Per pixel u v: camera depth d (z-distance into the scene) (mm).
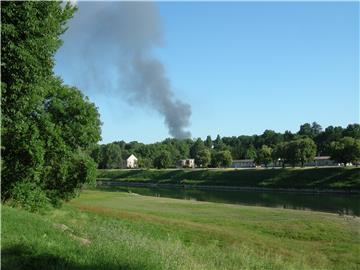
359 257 24797
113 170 178375
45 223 15289
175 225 31000
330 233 32625
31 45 18594
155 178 150750
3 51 17984
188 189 115375
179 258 13625
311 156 127062
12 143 25953
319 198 79625
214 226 33500
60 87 32438
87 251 11680
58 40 20609
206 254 17266
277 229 34219
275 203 69250
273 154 139375
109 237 16062
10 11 17719
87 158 34281
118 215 33938
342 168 107500
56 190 33094
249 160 178750
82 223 22734
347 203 68562
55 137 29578
